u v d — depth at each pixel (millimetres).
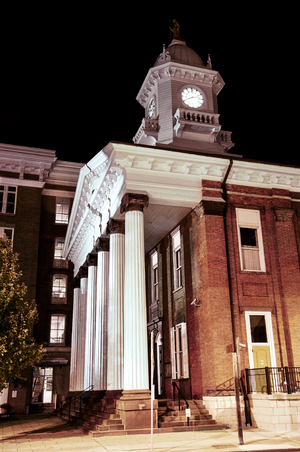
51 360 31906
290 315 18297
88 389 21484
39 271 34469
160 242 24219
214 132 23734
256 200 19750
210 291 17219
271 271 18953
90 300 23625
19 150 34844
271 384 16734
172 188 18109
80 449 11492
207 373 16734
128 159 17516
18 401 30031
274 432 13984
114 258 19234
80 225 25891
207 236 17969
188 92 24562
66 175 37094
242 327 17453
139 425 14328
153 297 24938
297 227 20125
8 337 16469
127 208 17359
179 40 27984
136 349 15484
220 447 11430
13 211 34344
